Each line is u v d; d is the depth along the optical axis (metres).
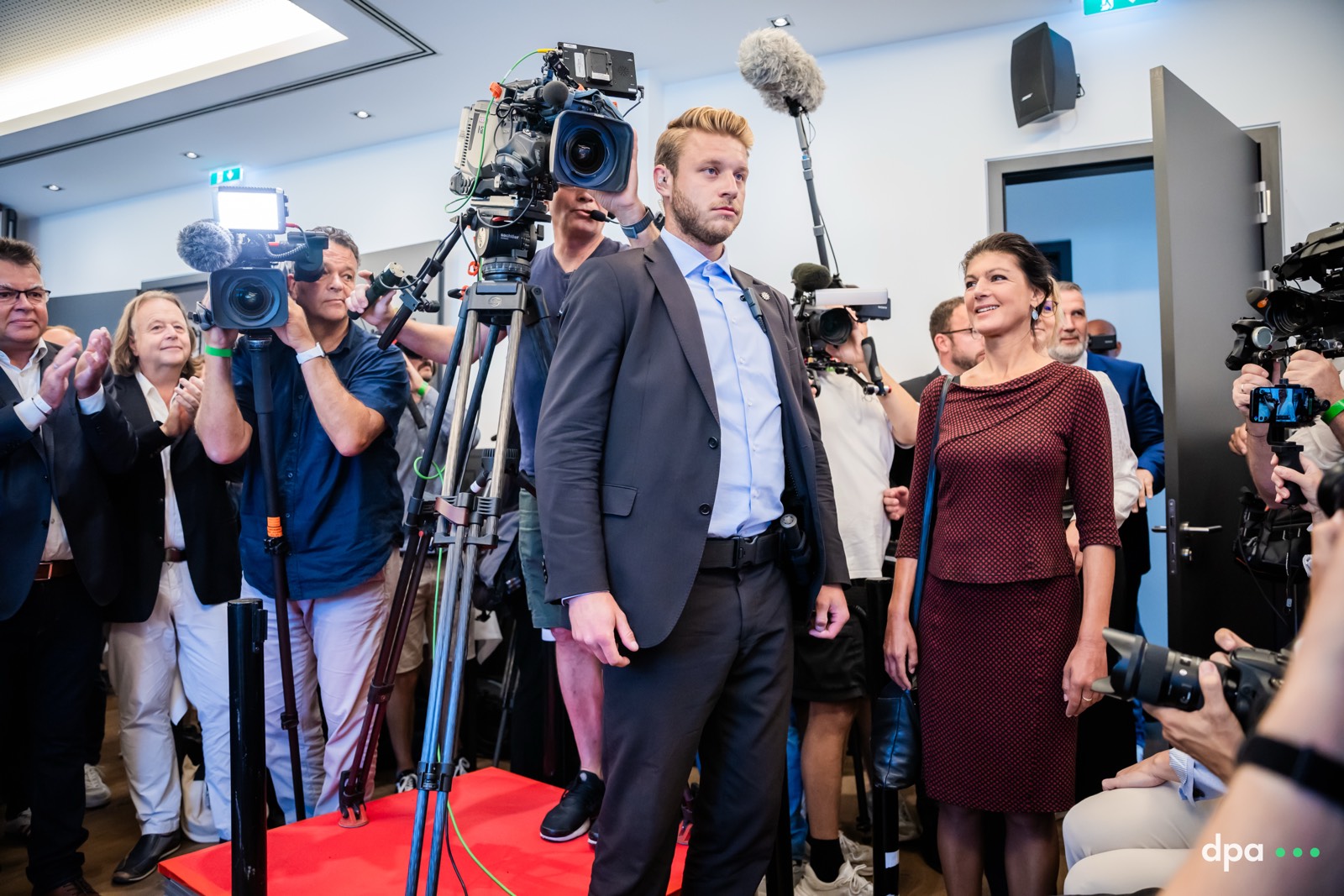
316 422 2.24
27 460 2.31
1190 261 2.63
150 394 2.79
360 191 5.10
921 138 3.88
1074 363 2.99
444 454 3.30
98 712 2.82
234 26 4.18
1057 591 1.71
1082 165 3.65
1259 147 3.38
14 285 2.44
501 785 2.26
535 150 1.57
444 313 4.81
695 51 3.98
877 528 2.29
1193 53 3.50
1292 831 0.37
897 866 1.81
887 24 3.75
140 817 2.54
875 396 2.38
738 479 1.48
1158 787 1.48
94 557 2.34
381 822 2.03
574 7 3.56
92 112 4.57
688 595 1.36
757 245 4.12
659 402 1.41
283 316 2.01
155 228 5.84
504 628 3.14
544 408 1.44
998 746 1.69
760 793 1.45
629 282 1.46
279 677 2.30
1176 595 2.36
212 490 2.50
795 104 3.10
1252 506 2.01
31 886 2.42
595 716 1.99
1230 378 2.83
